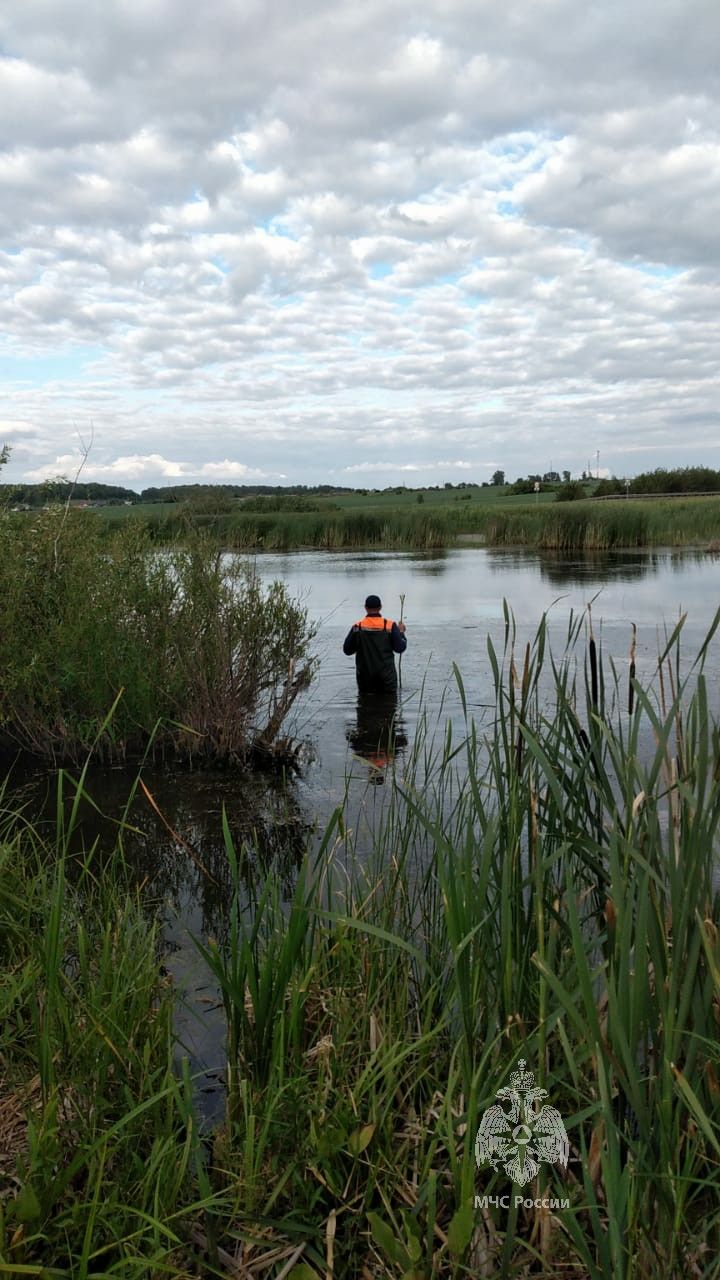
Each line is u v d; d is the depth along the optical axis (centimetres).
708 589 1859
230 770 755
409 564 2828
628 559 2833
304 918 278
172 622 830
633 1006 212
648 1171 216
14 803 672
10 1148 266
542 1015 233
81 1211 231
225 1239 246
